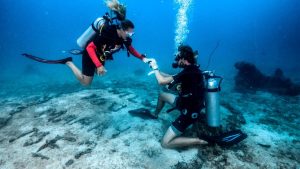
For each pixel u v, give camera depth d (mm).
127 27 2977
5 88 10188
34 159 3645
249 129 4770
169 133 3676
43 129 4645
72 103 5945
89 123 4832
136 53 3582
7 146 4074
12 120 5191
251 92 8031
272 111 6094
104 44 3027
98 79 11070
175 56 3498
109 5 2996
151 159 3619
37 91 8844
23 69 16906
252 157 3738
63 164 3510
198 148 3920
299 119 5582
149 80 10500
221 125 4648
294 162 3668
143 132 4406
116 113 5281
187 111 3510
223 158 3676
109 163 3516
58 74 13914
